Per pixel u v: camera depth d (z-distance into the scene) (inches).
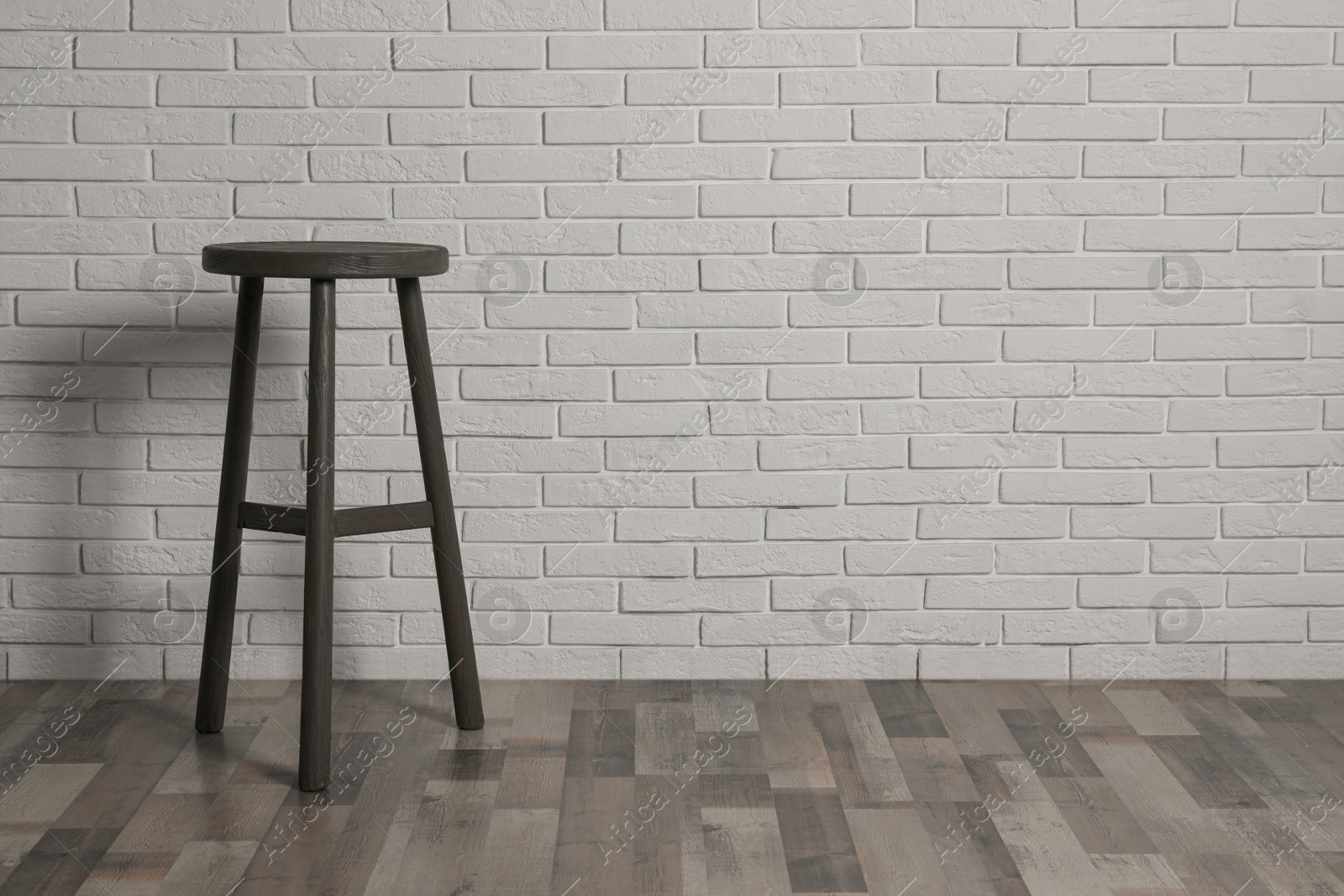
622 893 66.2
